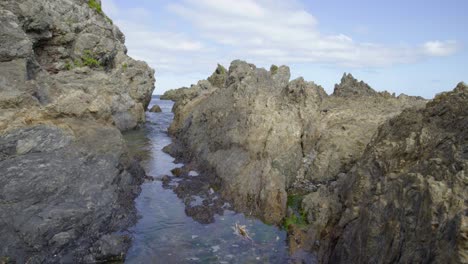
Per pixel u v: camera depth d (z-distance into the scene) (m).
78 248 12.96
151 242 14.13
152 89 54.69
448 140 10.72
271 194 16.95
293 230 14.76
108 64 45.75
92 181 15.76
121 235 13.93
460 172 8.54
